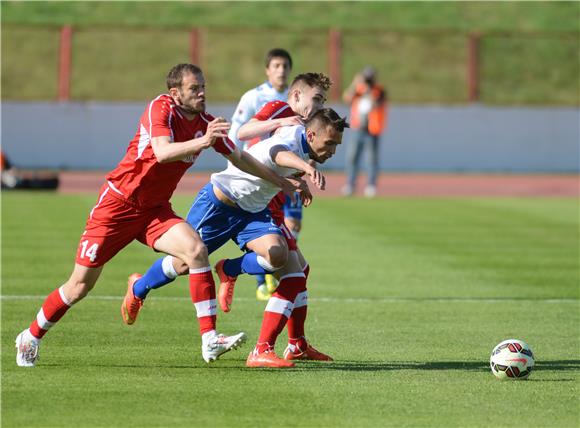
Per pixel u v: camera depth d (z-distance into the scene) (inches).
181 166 853.8
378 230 2071.9
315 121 889.5
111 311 1177.4
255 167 866.1
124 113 3518.7
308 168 857.5
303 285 915.4
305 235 1975.9
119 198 852.6
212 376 855.7
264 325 902.4
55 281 1382.9
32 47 4099.4
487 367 908.6
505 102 4148.6
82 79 4037.9
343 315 1189.1
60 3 4606.3
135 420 717.9
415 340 1043.3
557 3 4840.1
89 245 859.4
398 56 4288.9
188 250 855.7
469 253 1753.2
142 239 882.8
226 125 799.1
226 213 946.1
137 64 4101.9
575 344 1032.2
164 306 1220.5
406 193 3002.0
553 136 3668.8
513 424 720.3
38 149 3479.3
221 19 4586.6
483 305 1268.5
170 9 4658.0
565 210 2534.5
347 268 1569.9
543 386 834.2
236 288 1387.8
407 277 1487.5
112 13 4579.2
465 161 3646.7
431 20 4667.8
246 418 724.7
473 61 3836.1
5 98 3951.8
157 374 860.6
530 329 1114.1
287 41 4291.3
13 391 794.8
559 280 1476.4
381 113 2891.2
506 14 4751.5
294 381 841.5
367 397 789.9
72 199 2593.5
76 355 936.9
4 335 1019.9
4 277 1413.6
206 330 863.7
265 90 1291.8
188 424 708.7
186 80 828.6
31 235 1887.3
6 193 2748.5
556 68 4284.0
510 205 2652.6
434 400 783.1
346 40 4320.9
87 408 747.4
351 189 2908.5
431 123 3631.9
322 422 717.3
